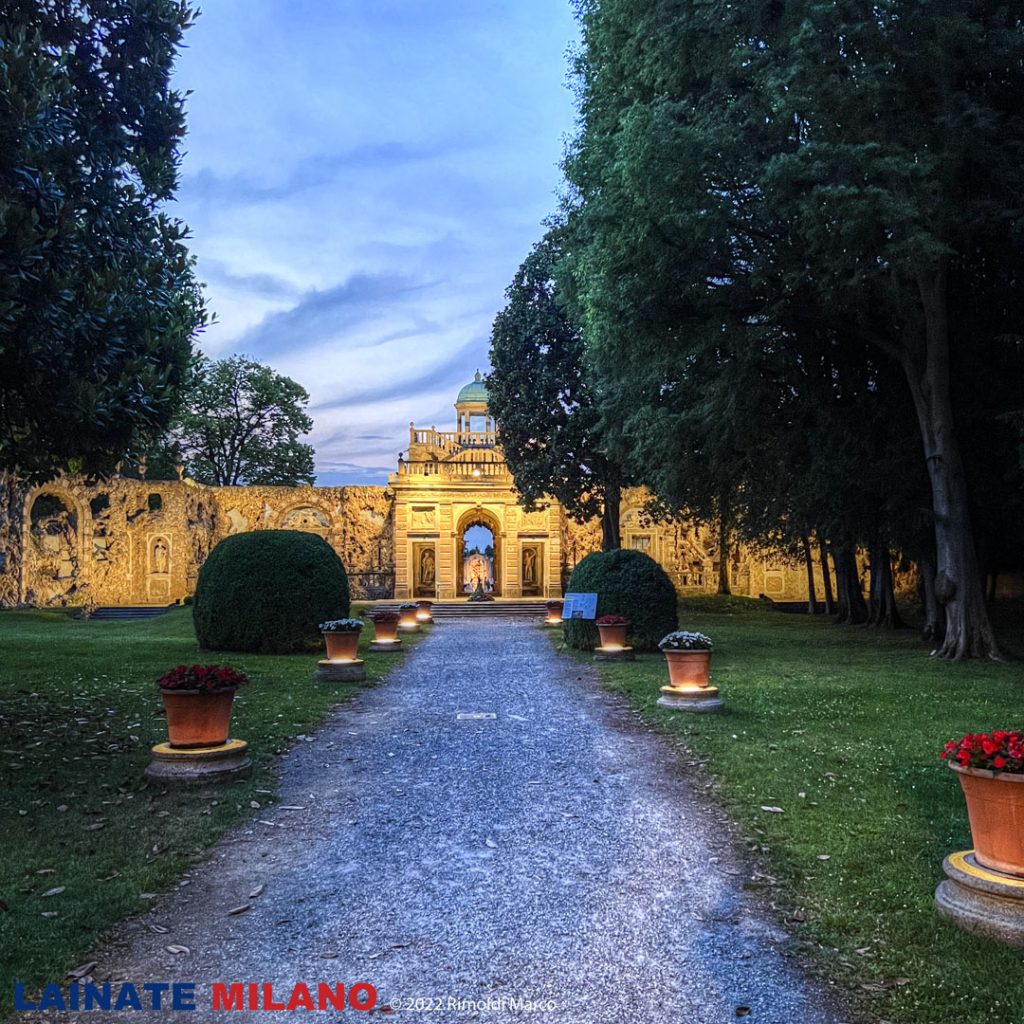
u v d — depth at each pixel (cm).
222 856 538
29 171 695
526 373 3050
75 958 393
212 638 1658
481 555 4597
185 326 927
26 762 752
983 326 1639
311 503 4288
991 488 1695
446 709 1097
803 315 1556
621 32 1494
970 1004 343
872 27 1127
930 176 1278
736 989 366
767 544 3145
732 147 1265
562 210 2231
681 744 852
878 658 1639
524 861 528
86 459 859
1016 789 401
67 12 869
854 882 475
